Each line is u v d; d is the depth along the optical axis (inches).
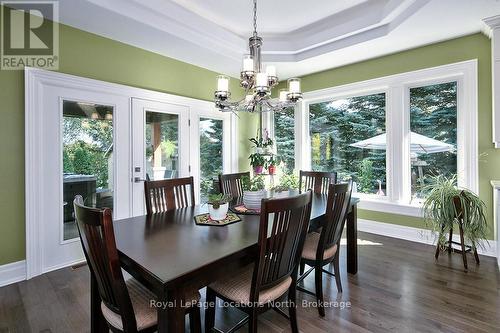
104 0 96.3
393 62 143.5
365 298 84.6
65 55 108.1
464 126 123.1
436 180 122.3
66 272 104.3
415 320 73.2
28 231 99.4
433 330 68.9
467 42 120.9
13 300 84.4
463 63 121.8
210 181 170.6
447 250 121.8
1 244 95.0
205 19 126.0
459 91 126.1
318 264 76.7
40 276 101.0
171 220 75.0
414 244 132.6
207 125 168.7
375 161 155.8
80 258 113.8
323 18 126.8
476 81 118.8
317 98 177.5
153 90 138.1
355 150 164.2
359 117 162.4
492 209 115.6
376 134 155.4
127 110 127.9
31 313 77.5
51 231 105.9
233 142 183.5
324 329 70.2
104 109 120.6
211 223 70.9
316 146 183.0
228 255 49.7
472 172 120.1
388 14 111.3
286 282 62.9
